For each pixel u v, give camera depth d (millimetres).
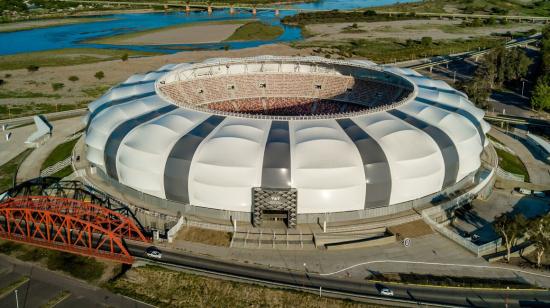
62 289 75750
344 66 156500
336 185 84938
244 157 86625
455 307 71062
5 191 104438
